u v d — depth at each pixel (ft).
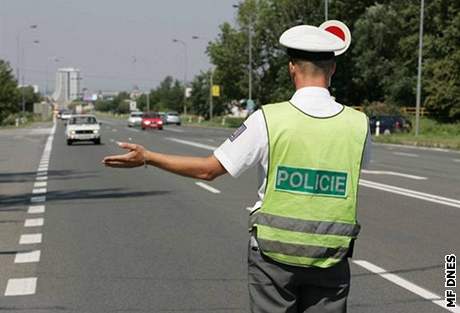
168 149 110.63
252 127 11.71
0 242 34.40
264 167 11.74
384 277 26.99
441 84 204.85
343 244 11.50
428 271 27.96
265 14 279.08
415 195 53.11
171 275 27.45
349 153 11.64
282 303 11.69
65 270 28.40
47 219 41.60
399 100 239.30
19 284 26.16
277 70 281.74
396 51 246.06
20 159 94.22
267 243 11.48
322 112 11.71
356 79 252.21
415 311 22.45
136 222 40.34
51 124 294.46
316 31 11.94
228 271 28.07
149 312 22.56
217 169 12.05
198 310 22.75
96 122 136.46
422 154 108.68
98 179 66.23
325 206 11.48
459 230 37.40
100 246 33.32
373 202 48.93
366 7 259.60
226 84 295.28
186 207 46.73
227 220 41.06
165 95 515.91
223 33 287.69
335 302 11.76
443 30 217.77
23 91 320.29
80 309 22.95
